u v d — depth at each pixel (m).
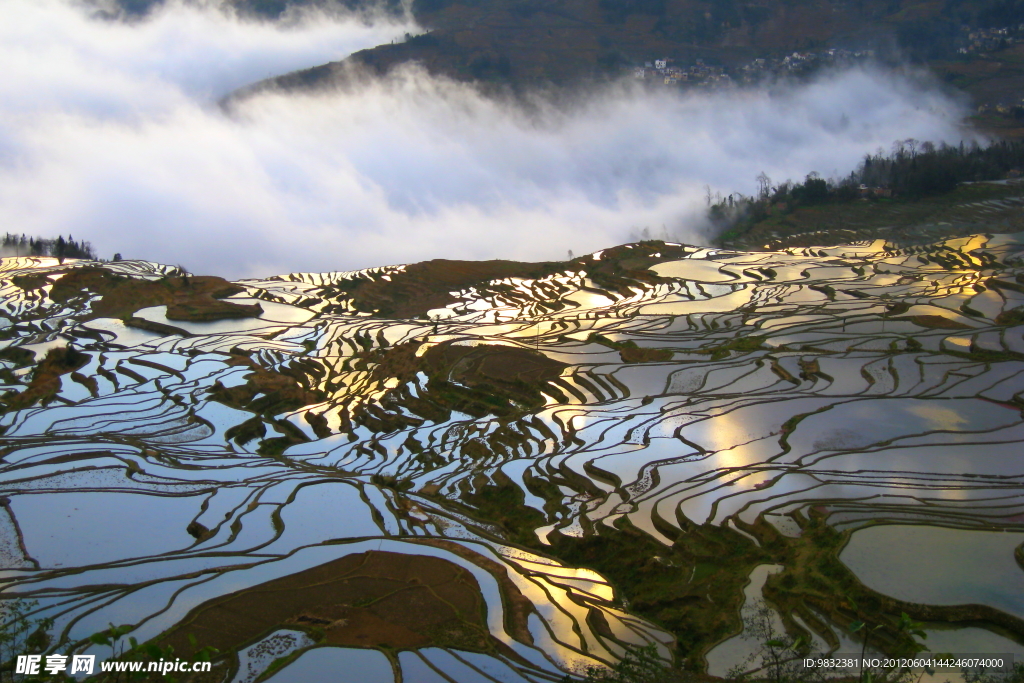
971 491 23.28
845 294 48.19
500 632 19.69
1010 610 17.92
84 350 45.91
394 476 29.50
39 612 20.50
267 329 49.50
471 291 57.62
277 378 40.91
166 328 49.25
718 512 23.20
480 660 18.45
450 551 23.58
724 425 29.42
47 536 24.53
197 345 46.28
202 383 40.31
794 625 18.73
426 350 42.44
